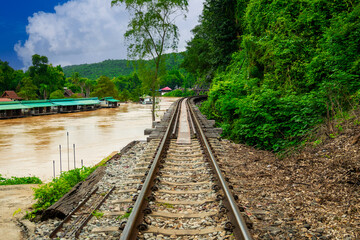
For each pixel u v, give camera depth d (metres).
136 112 75.88
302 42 14.00
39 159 22.00
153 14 22.67
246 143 11.55
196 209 4.38
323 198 4.72
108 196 5.34
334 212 4.20
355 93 9.19
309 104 10.35
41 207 5.18
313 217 4.09
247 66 19.69
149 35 23.36
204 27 33.25
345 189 4.90
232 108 14.92
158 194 5.01
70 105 86.56
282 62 14.30
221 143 10.19
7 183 10.18
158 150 8.05
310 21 14.11
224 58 30.55
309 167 6.40
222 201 4.41
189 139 10.72
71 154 23.41
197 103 44.84
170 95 136.88
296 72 13.42
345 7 13.10
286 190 5.28
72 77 159.12
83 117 65.62
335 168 5.82
